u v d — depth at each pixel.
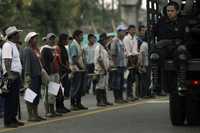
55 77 21.19
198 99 17.98
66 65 23.48
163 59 17.39
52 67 21.05
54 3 52.88
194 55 17.42
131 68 26.59
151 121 19.69
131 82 26.62
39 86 19.97
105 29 88.56
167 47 17.39
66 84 27.08
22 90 20.25
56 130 18.03
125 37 26.89
